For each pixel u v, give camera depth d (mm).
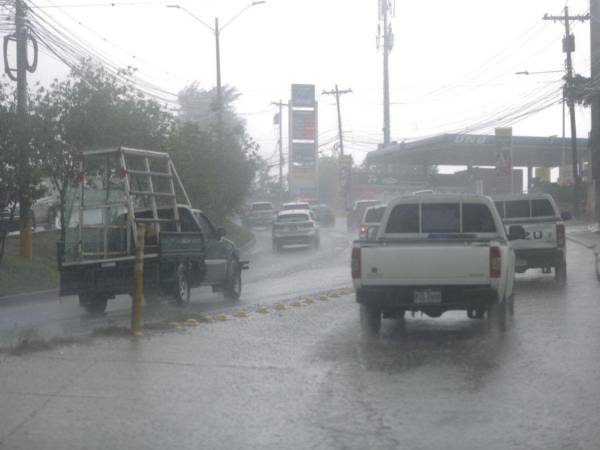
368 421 7645
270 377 9430
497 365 10086
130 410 7926
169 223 17688
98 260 16047
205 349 11062
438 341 12000
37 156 23109
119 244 16609
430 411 7973
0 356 10070
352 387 8961
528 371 9719
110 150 16344
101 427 7379
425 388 8891
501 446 6922
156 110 29000
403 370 9836
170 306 16359
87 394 8445
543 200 20516
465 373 9641
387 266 11938
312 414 7887
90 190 16578
